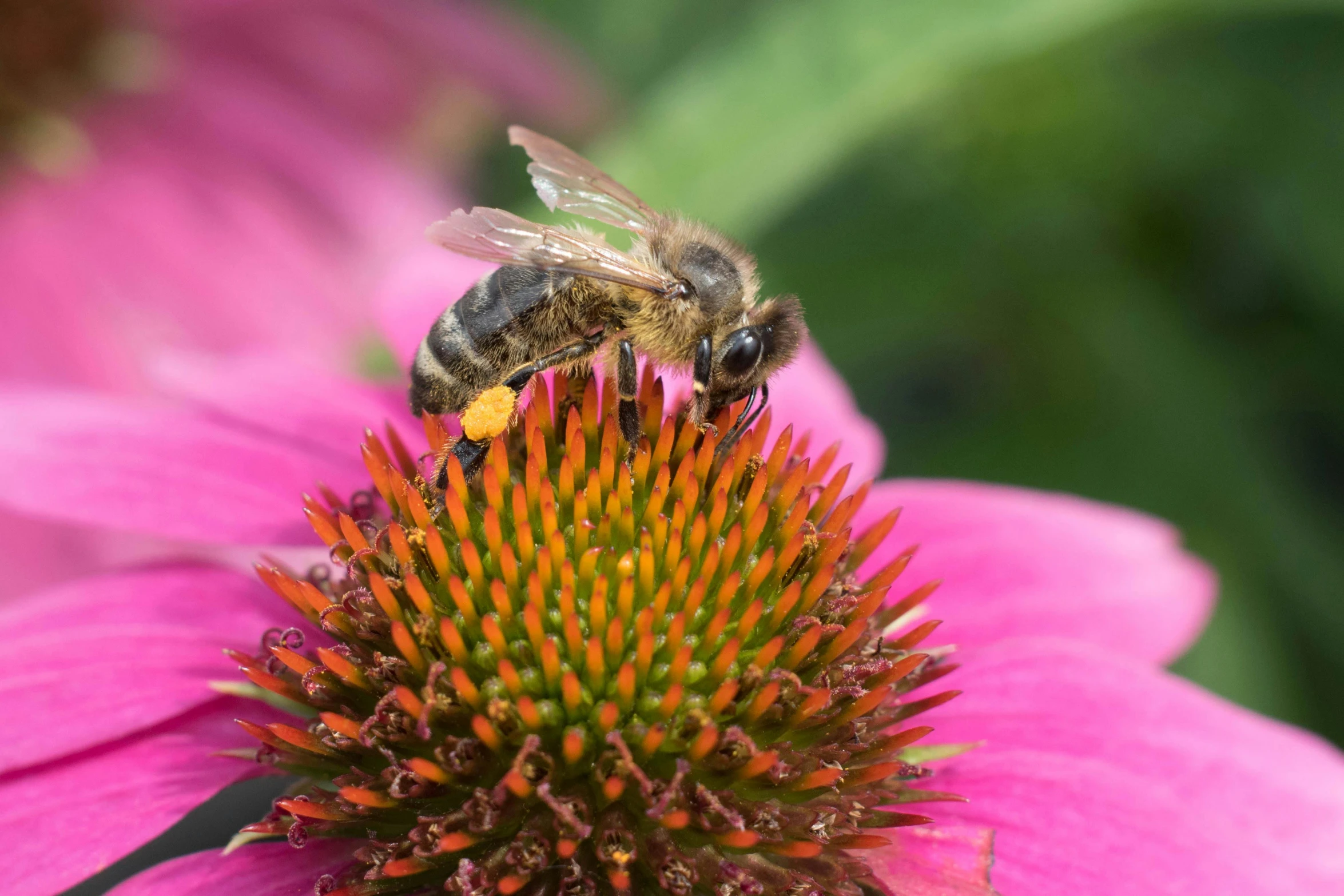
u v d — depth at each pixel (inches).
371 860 4.8
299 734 4.9
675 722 4.9
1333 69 6.4
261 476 5.4
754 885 4.8
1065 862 5.0
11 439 5.4
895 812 5.0
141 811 5.0
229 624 5.2
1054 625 5.5
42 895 4.9
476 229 5.2
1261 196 6.5
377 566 5.0
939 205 6.5
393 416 5.6
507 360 5.3
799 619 5.0
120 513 5.3
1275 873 5.0
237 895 4.8
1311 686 6.5
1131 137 6.3
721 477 5.1
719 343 5.2
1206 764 5.2
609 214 5.4
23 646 5.1
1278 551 6.5
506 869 4.8
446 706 4.9
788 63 5.9
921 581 5.5
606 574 5.0
